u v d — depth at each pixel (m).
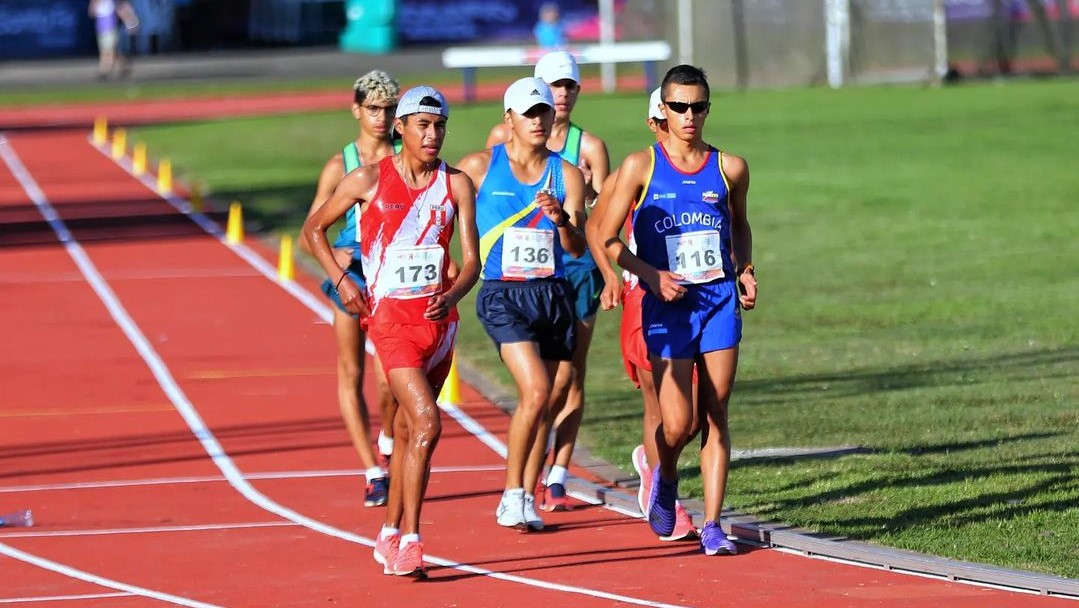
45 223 86.00
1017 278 61.62
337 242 32.94
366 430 32.88
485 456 37.41
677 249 27.12
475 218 27.06
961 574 26.30
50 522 31.45
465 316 58.50
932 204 82.31
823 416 39.97
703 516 30.33
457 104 144.38
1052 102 128.25
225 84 176.25
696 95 26.69
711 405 27.75
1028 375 44.28
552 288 29.88
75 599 26.03
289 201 92.56
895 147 105.50
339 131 130.25
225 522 31.39
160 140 128.38
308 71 188.88
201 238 79.44
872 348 49.41
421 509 29.42
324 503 32.94
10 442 39.22
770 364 47.41
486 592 26.06
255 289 64.31
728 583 26.33
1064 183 87.62
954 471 33.53
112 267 70.31
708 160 27.30
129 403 43.84
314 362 49.78
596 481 34.50
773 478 33.50
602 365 49.06
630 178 27.23
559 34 155.75
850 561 27.67
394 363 26.48
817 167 97.50
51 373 48.16
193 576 27.42
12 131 138.00
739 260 28.03
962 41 150.75
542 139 29.38
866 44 149.88
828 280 62.84
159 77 187.62
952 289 59.78
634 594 25.77
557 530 30.42
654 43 158.25
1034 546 27.81
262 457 37.38
